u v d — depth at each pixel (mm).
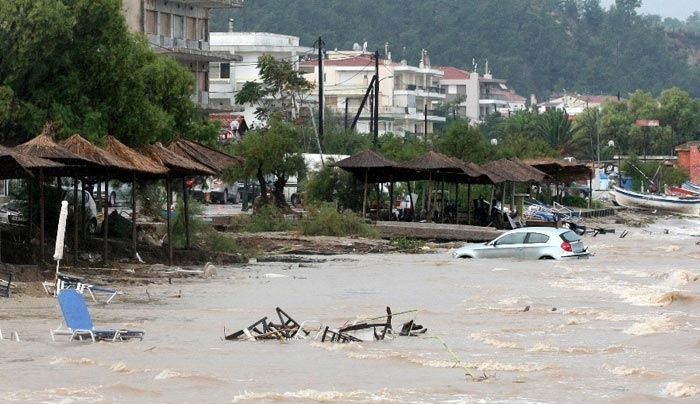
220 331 36438
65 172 59062
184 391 26797
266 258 68875
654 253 74938
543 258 67188
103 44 61688
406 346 33625
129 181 65500
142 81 63969
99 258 58969
